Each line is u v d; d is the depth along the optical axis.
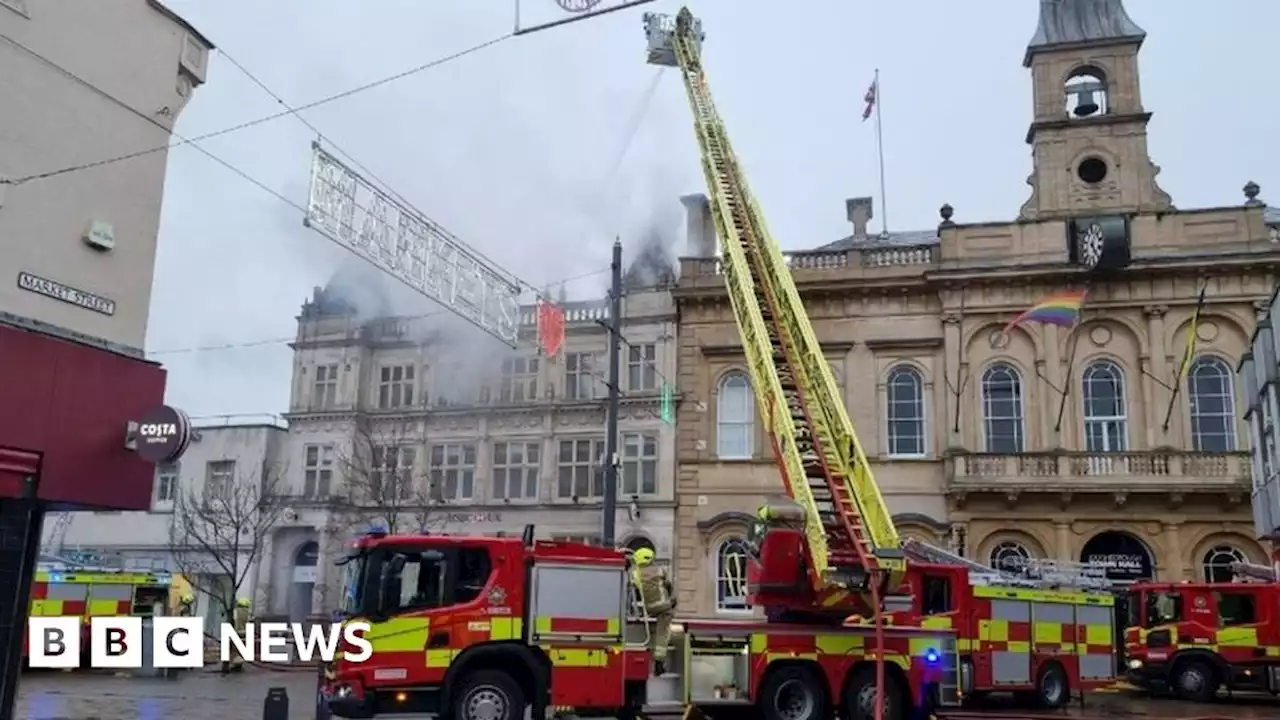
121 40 13.93
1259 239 29.73
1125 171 31.55
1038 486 29.00
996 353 31.03
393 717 14.54
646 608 14.89
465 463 37.75
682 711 14.89
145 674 24.20
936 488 30.47
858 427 31.41
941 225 31.92
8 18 12.44
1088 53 32.75
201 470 41.31
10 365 12.14
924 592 19.11
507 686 13.64
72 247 13.09
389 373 39.88
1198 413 29.62
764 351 21.61
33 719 15.23
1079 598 20.92
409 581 13.73
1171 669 22.98
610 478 20.95
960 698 17.17
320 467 39.41
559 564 14.15
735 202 27.88
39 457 12.39
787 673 15.36
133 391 13.55
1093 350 30.62
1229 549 28.20
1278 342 18.05
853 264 32.59
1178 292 30.19
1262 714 19.27
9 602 12.23
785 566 16.06
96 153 13.48
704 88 32.56
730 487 31.86
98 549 42.41
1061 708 20.19
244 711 16.89
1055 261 30.81
